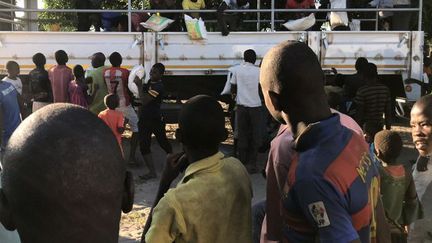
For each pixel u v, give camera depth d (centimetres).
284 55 159
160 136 675
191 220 197
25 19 1112
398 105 848
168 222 197
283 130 176
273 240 173
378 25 1044
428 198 262
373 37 750
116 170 106
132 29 821
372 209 162
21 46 745
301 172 150
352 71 754
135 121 725
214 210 202
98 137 104
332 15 825
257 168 720
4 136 548
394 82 830
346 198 148
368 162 160
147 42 748
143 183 656
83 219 101
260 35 748
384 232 178
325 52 750
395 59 753
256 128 682
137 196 600
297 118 161
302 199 150
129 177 118
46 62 748
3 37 742
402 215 270
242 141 693
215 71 752
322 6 897
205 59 751
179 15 854
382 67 754
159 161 777
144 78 752
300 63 157
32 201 98
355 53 751
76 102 684
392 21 897
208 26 1009
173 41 749
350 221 147
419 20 759
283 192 160
